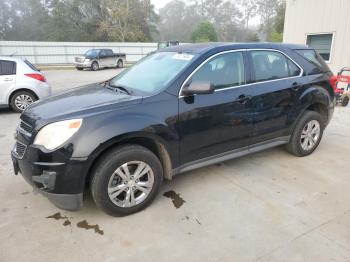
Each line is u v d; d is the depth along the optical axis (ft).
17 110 25.53
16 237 9.11
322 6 35.22
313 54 15.08
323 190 11.85
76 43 99.81
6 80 24.54
